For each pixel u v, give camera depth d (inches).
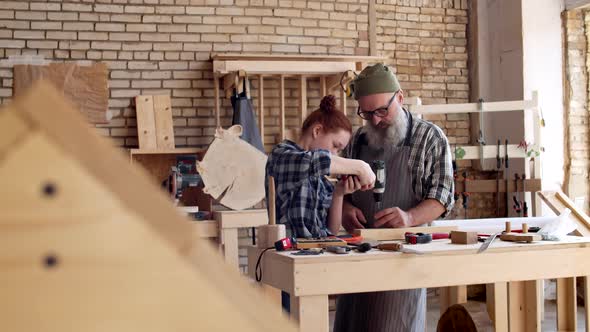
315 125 117.5
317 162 109.1
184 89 242.1
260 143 227.3
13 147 13.9
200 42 243.9
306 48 253.3
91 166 14.3
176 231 14.9
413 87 263.4
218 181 184.2
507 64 255.9
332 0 256.1
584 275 98.8
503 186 235.9
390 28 262.1
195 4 243.3
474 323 109.1
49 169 14.0
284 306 119.6
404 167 123.1
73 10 234.2
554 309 225.1
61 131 14.1
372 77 122.5
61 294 14.2
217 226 182.4
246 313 15.4
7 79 228.4
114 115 237.1
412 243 100.2
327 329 85.7
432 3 266.1
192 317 15.0
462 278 91.7
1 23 228.8
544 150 232.8
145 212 14.7
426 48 265.1
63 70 231.6
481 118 239.3
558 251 97.2
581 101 251.6
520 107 224.4
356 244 99.2
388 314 114.0
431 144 122.5
